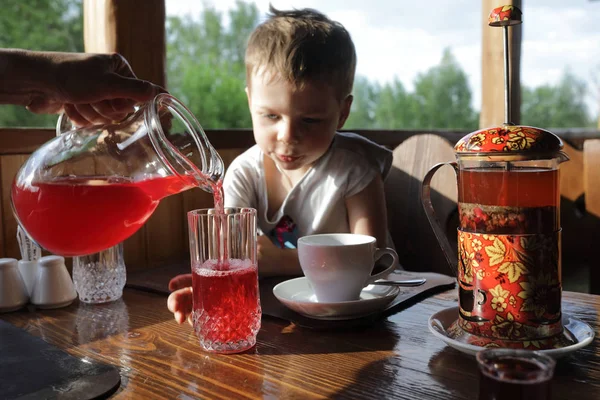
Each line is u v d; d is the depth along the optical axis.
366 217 1.44
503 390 0.51
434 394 0.60
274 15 1.41
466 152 0.68
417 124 14.16
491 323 0.69
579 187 2.09
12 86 0.80
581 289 2.25
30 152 1.25
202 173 0.76
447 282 1.07
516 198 0.67
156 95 0.79
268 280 1.16
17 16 9.51
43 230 0.77
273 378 0.66
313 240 0.96
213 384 0.64
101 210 0.76
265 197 1.48
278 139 1.29
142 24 1.44
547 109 14.32
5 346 0.76
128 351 0.76
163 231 1.53
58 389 0.62
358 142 1.55
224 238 0.76
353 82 1.42
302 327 0.83
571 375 0.64
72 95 0.81
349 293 0.90
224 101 10.16
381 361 0.70
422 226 1.72
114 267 1.03
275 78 1.23
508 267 0.67
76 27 9.89
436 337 0.78
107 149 0.78
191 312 0.87
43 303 0.97
